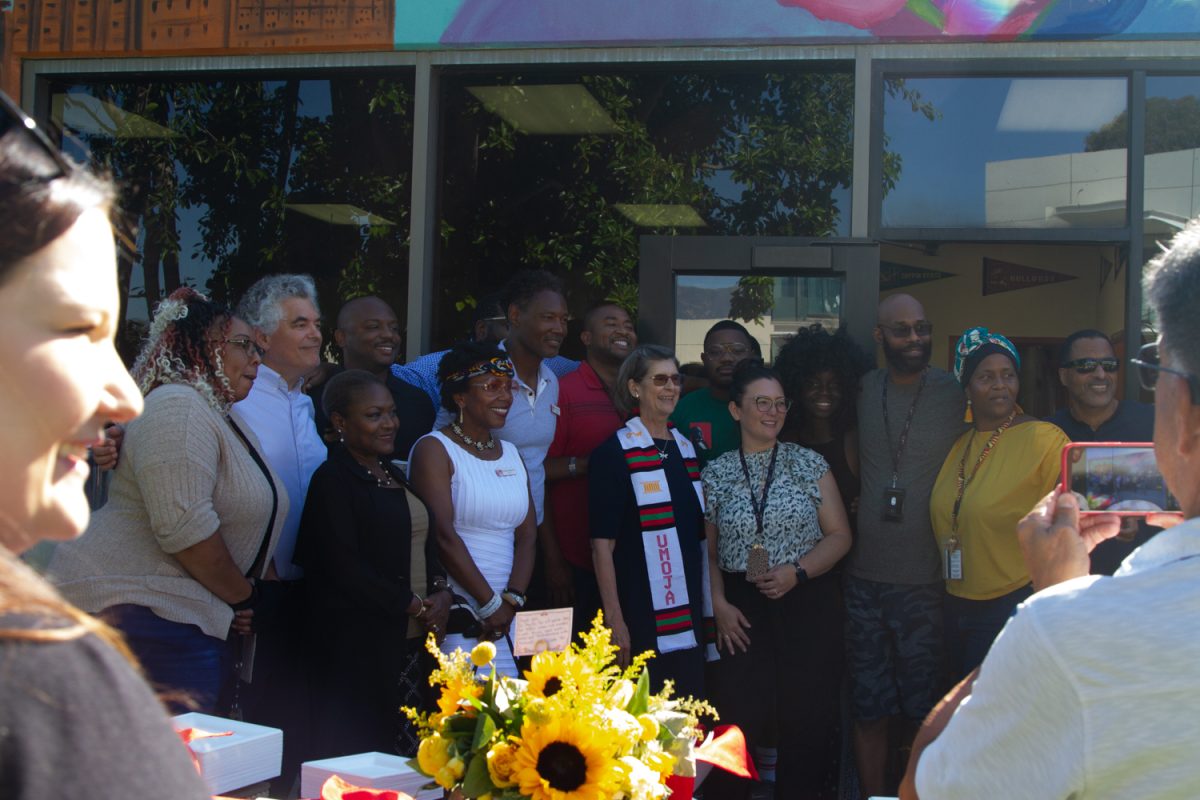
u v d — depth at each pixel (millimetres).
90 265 765
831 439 4148
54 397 741
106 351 798
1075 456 1596
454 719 1819
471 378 3686
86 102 4840
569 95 4707
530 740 1695
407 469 3746
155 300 4773
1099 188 4391
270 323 3592
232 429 3148
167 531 2863
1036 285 5738
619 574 3775
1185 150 4352
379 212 4684
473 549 3645
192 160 4801
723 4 4395
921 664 3818
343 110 4730
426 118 4609
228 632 3070
